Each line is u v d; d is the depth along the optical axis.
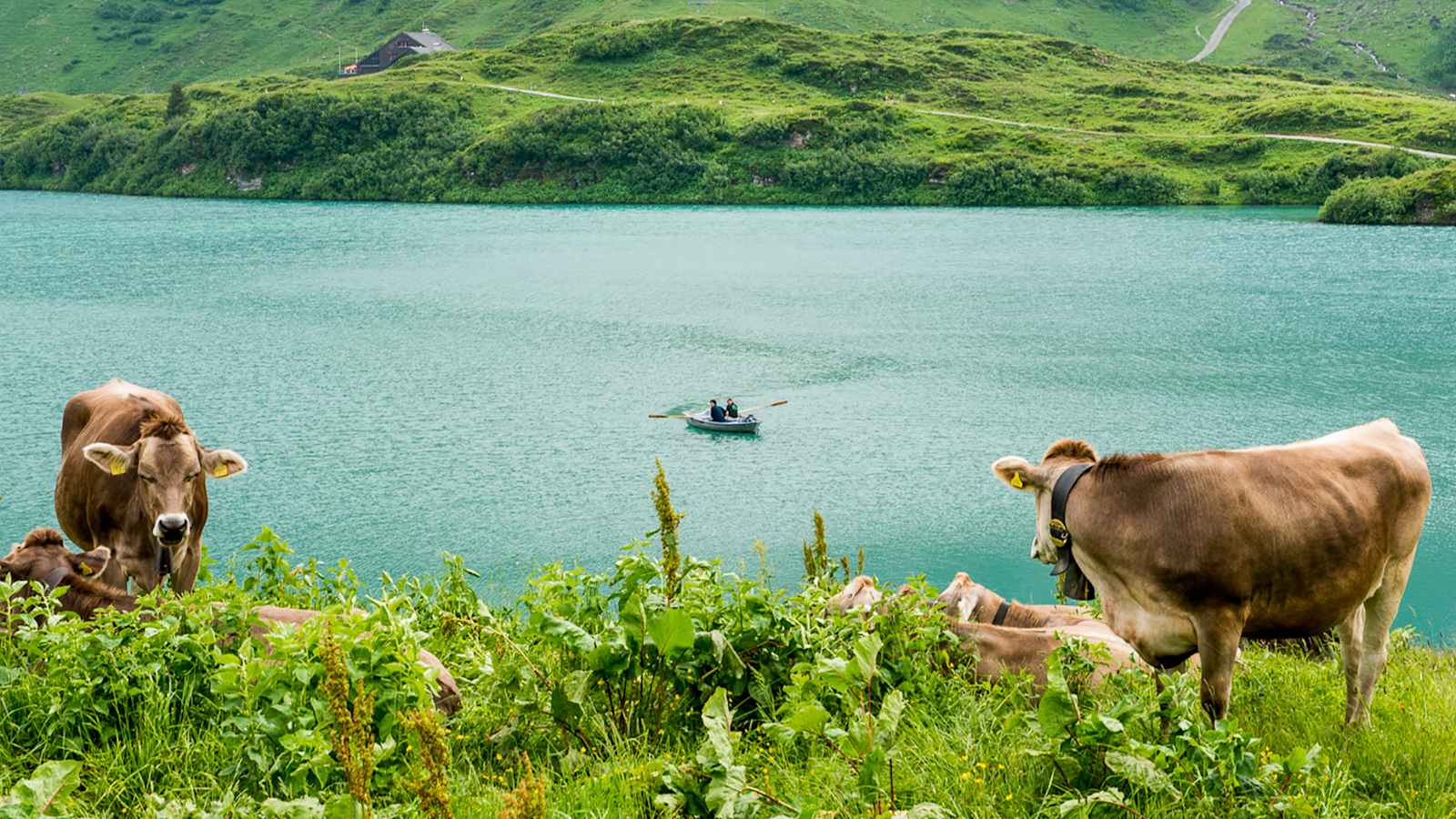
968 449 42.72
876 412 48.34
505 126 173.75
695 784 6.56
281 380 54.84
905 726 8.08
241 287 84.31
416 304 76.75
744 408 49.50
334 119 178.00
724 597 8.84
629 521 35.00
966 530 34.03
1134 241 108.12
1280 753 7.92
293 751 6.92
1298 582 7.83
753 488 38.53
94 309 73.88
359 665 7.47
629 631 7.88
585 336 65.56
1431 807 7.09
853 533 33.84
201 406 49.81
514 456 42.50
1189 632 7.86
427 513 35.72
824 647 8.62
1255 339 61.94
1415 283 79.69
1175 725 7.28
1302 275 84.62
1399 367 55.19
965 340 63.06
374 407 49.88
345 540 33.22
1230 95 194.50
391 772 6.97
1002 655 9.29
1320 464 8.04
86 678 7.65
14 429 44.53
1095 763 7.19
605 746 7.69
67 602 9.05
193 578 13.11
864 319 69.69
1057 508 8.27
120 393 14.70
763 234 119.50
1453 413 46.66
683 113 171.38
